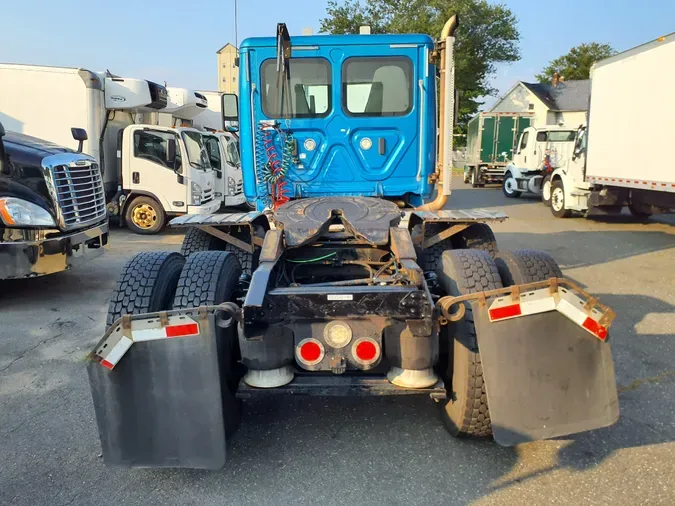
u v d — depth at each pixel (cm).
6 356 514
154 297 345
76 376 469
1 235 639
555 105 4603
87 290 751
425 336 297
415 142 591
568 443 354
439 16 4409
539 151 1970
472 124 2883
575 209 1444
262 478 323
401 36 572
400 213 438
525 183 2019
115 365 288
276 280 352
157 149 1220
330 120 584
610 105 1245
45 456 350
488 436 344
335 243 422
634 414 392
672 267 870
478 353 316
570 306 286
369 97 583
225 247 555
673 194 1150
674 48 1020
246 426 381
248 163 596
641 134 1130
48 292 739
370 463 336
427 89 581
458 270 341
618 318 610
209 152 1462
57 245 666
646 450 346
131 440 295
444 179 579
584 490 307
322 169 593
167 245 1100
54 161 671
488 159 2661
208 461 294
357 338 303
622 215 1546
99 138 1188
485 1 4550
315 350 302
